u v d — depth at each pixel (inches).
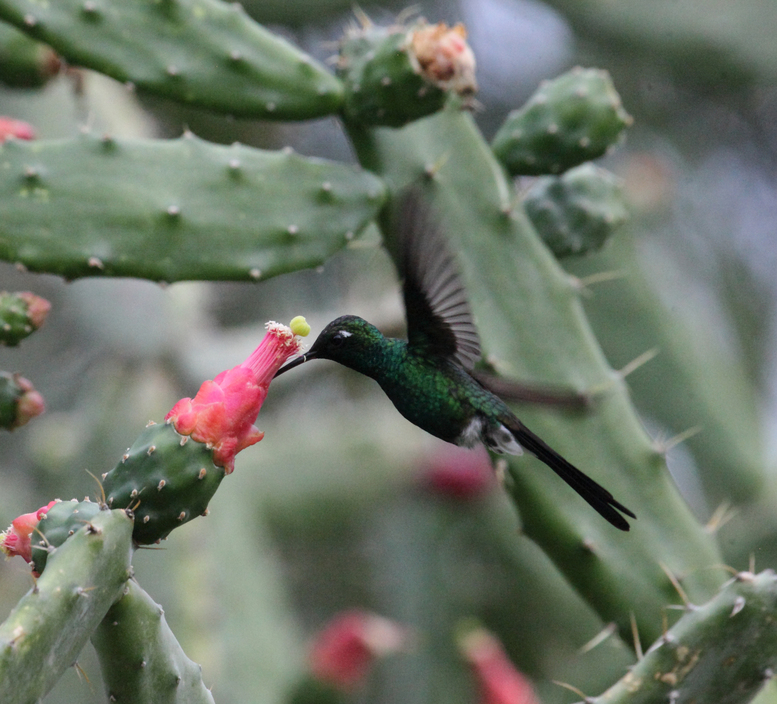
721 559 209.2
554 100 226.7
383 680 329.1
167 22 203.6
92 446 290.7
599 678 328.2
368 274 346.6
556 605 391.9
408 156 216.2
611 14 384.2
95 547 120.1
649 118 461.1
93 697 256.1
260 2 359.3
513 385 170.4
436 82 199.0
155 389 300.0
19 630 113.2
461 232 216.2
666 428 358.0
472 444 174.1
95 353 317.1
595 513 205.9
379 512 390.6
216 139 408.5
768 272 474.9
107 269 188.9
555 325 216.8
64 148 190.5
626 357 354.9
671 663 161.0
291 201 201.5
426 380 170.9
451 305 172.2
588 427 211.5
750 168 476.1
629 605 203.8
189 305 316.5
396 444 402.9
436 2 422.6
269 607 296.7
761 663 162.6
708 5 383.2
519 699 326.6
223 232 195.3
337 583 401.1
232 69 205.5
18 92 244.2
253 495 353.1
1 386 176.6
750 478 350.3
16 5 195.5
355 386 438.0
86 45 199.5
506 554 393.7
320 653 304.3
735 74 394.9
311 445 394.9
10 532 131.2
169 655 129.7
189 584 271.6
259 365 132.0
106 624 125.1
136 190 191.5
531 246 220.4
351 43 211.2
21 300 183.0
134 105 319.3
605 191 244.7
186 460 127.0
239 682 275.3
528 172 231.0
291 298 428.8
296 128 442.3
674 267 443.5
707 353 371.9
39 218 186.5
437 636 339.3
